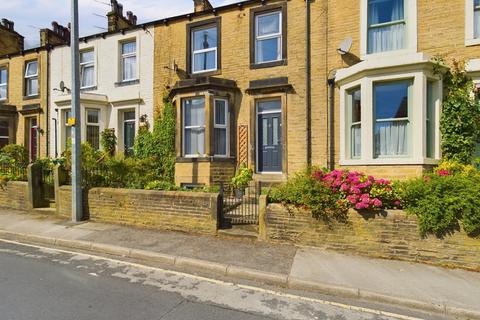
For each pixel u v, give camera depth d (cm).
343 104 884
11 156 1175
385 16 904
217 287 470
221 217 716
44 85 1499
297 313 395
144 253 595
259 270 510
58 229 759
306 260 553
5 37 1703
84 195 858
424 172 725
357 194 582
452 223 528
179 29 1231
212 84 1049
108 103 1361
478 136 777
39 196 977
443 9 854
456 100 776
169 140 1175
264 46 1101
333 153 977
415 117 750
